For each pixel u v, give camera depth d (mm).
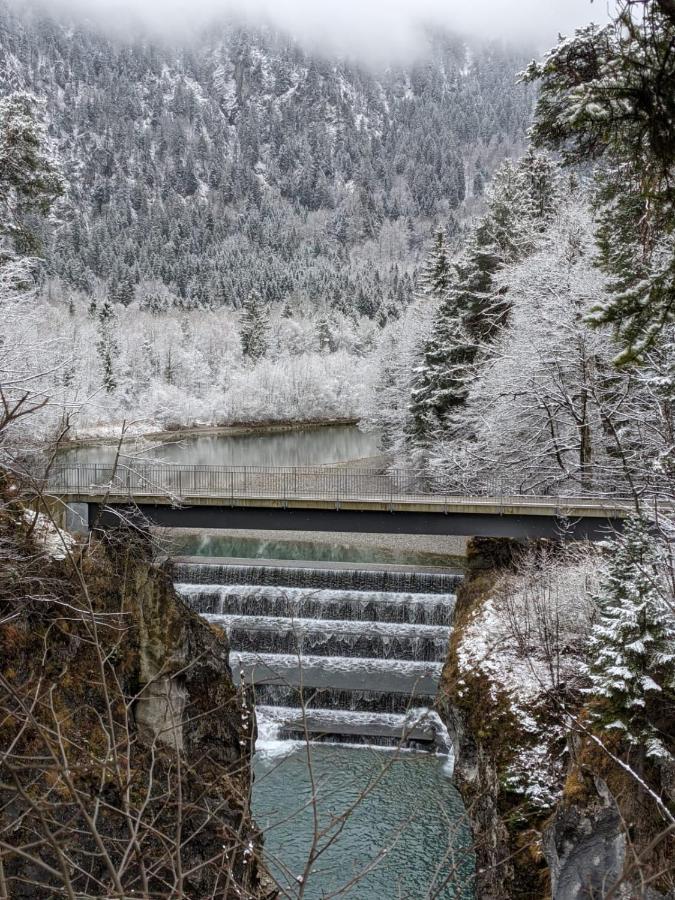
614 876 11227
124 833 12695
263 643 27656
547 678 17875
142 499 27000
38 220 35656
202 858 13953
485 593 24625
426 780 20719
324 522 27359
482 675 19578
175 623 18016
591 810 12055
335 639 27156
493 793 16297
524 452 33094
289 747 23031
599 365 28891
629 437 25672
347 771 21297
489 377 33312
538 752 16250
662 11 3973
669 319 4738
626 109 4621
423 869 16641
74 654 14695
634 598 12453
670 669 12297
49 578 13555
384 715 24625
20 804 11367
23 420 18406
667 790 10930
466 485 33281
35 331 25016
